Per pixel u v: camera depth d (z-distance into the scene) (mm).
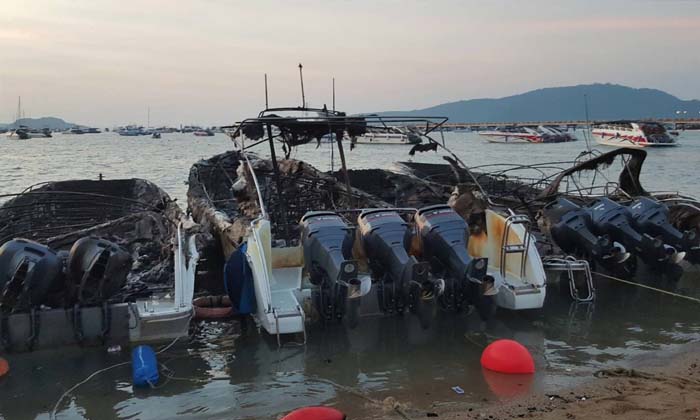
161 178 31906
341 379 6527
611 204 10094
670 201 11828
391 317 8297
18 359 6879
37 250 6883
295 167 14016
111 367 6777
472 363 6934
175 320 7324
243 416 5684
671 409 5410
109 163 45062
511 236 8844
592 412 5418
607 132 51469
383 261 7926
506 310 8648
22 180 31125
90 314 7016
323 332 7867
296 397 6094
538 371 6656
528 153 47062
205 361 7039
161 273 9984
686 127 114312
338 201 12945
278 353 7262
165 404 5953
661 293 9539
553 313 8633
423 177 18000
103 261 6977
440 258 8156
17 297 6754
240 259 8188
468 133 123938
